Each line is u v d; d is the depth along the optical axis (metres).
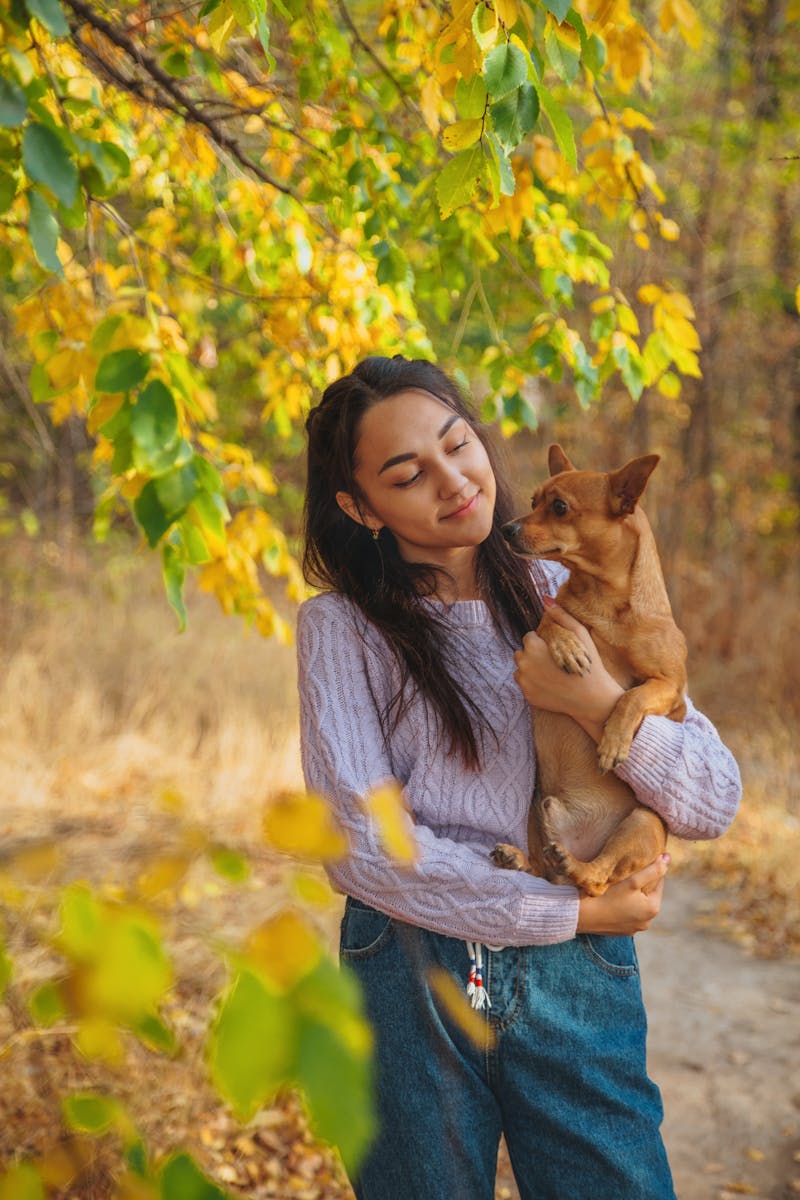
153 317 2.15
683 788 2.04
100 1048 0.79
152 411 1.94
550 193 4.00
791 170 10.70
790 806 7.20
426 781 1.97
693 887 6.19
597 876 2.07
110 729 7.54
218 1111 3.55
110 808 6.08
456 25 1.75
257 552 3.47
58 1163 0.99
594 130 3.37
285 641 3.50
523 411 3.60
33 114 1.46
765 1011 4.76
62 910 0.75
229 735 7.20
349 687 1.96
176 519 2.07
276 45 3.96
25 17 1.47
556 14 1.63
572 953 1.92
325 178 3.47
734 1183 3.59
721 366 12.45
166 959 0.74
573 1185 1.84
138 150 3.49
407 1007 1.85
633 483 2.31
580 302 9.38
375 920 1.91
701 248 10.97
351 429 2.02
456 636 2.07
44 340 2.57
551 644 2.08
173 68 3.10
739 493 12.35
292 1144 3.60
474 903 1.80
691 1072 4.28
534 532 2.31
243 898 4.50
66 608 8.80
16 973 3.19
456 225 3.52
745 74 11.34
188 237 4.34
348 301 3.39
